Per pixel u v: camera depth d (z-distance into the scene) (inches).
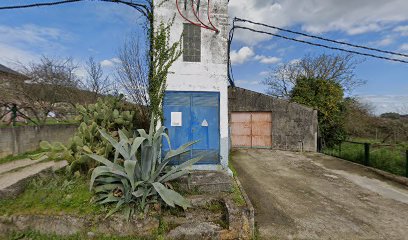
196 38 247.4
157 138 190.1
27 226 164.2
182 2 244.1
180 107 243.4
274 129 526.6
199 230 162.6
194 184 207.0
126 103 332.2
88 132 227.1
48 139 374.9
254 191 253.4
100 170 165.2
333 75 883.4
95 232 160.4
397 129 601.0
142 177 178.4
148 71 251.1
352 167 362.3
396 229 180.7
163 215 175.5
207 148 244.8
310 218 195.8
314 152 494.3
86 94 612.7
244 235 164.7
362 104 797.9
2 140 295.4
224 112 248.5
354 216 200.8
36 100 518.6
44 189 191.9
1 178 215.8
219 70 249.6
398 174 308.2
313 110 509.0
